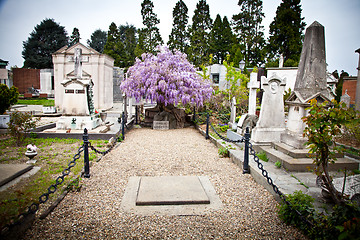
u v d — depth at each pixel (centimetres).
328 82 2430
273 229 331
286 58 3023
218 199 422
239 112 1373
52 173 513
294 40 2838
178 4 4312
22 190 414
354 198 337
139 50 4038
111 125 1143
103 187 463
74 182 450
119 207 387
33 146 591
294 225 334
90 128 973
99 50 5841
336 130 327
